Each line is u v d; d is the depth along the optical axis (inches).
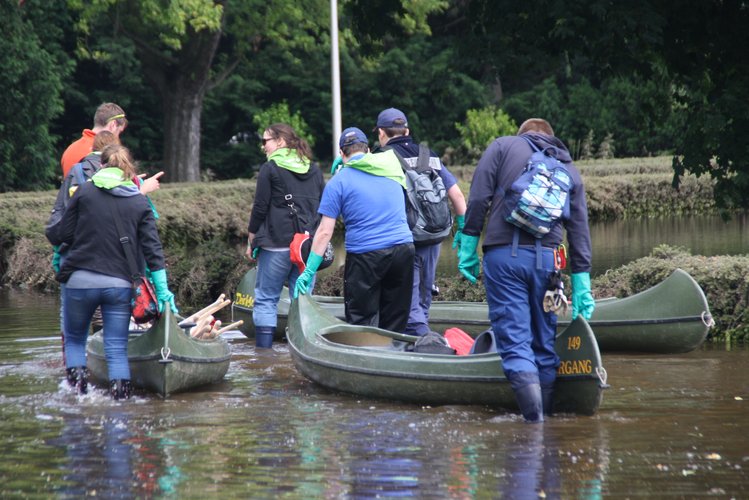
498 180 752.3
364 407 810.2
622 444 669.9
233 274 1630.2
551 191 729.6
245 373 974.4
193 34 3897.6
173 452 660.7
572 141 5492.1
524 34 1391.5
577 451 653.9
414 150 998.4
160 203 2783.0
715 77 1349.7
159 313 863.1
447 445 673.6
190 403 826.2
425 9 4084.6
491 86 5876.0
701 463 622.8
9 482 593.9
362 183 926.4
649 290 1025.5
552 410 768.9
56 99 3614.7
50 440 694.5
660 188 3890.3
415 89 5816.9
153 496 565.0
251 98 5536.4
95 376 955.3
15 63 3376.0
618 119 5526.6
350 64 5625.0
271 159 1090.7
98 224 830.5
